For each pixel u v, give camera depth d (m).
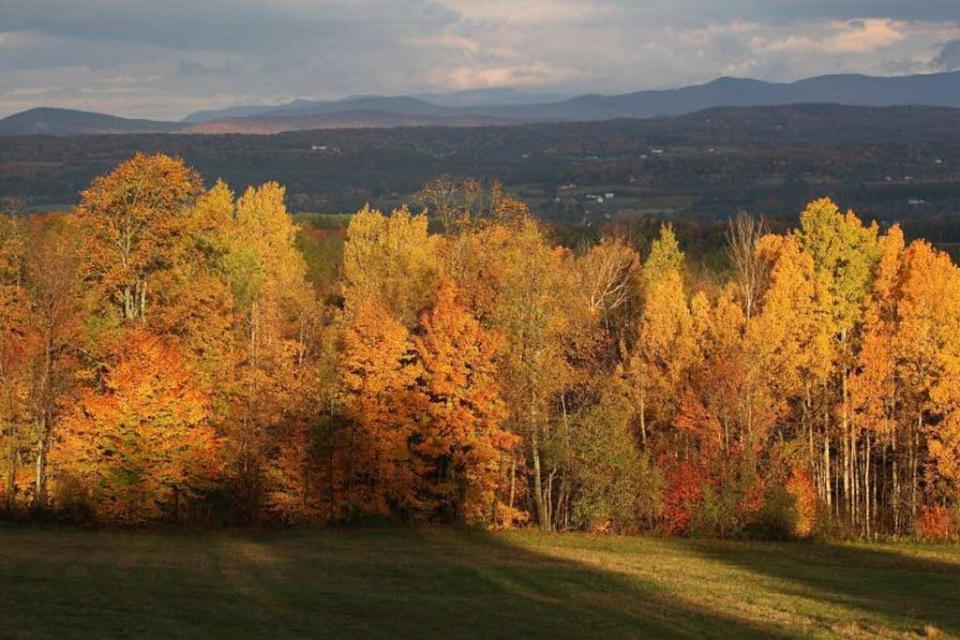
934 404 53.50
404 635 24.89
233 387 52.09
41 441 49.00
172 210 59.72
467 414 49.94
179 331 55.97
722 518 50.44
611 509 51.06
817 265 56.81
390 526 50.25
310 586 31.52
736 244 78.44
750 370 53.22
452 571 36.25
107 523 46.66
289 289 68.69
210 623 24.70
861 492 64.38
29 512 46.81
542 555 41.81
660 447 57.22
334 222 148.50
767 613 29.89
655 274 76.62
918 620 29.70
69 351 53.44
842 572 40.06
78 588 28.45
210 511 50.44
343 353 53.91
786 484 53.28
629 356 65.56
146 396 46.78
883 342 53.25
